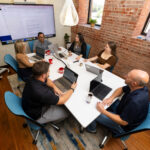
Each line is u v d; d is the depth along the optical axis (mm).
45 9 3021
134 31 2205
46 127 1566
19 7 2605
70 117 1720
